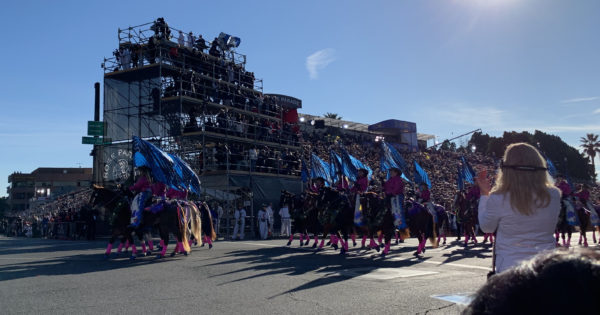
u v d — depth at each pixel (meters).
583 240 20.56
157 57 28.45
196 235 16.02
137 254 15.52
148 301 7.43
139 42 29.45
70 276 10.18
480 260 13.06
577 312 1.35
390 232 14.64
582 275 1.38
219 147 29.22
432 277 9.77
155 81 28.00
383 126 56.84
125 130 28.80
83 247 19.59
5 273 10.79
